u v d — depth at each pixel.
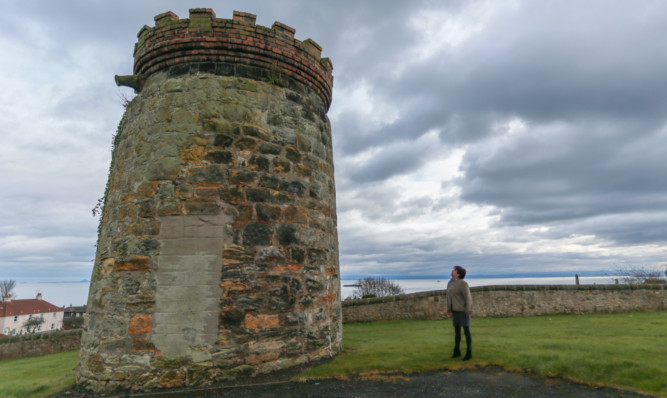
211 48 6.72
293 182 6.79
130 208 6.16
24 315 56.09
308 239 6.78
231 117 6.45
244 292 5.86
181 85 6.52
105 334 5.68
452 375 5.45
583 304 13.00
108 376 5.45
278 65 7.13
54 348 12.49
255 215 6.22
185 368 5.43
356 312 13.12
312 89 7.73
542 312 12.90
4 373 7.73
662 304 13.06
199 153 6.16
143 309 5.61
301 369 5.95
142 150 6.39
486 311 12.73
